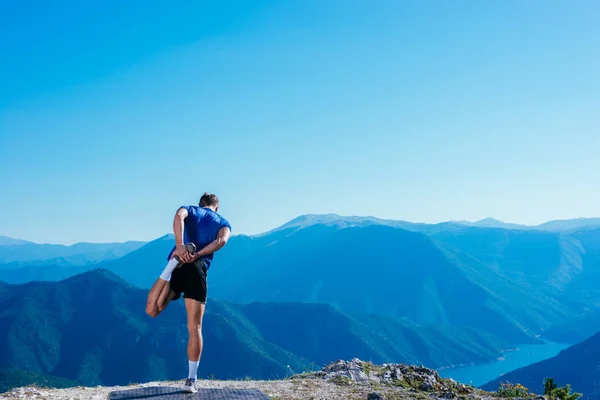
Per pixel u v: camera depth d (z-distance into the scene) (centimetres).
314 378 1245
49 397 861
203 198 738
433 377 1318
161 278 661
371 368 1336
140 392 723
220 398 689
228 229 699
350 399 1002
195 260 676
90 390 966
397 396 1088
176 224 670
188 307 689
